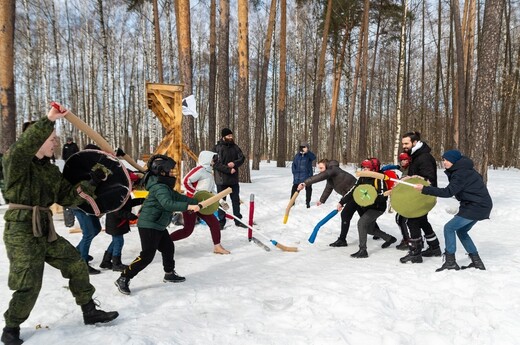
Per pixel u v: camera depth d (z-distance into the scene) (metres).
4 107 9.49
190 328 3.12
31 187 2.79
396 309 3.68
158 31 17.64
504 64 24.95
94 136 3.00
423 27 25.62
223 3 13.42
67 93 36.62
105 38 20.34
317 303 3.73
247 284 4.28
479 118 9.92
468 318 3.37
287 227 7.66
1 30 9.30
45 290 3.87
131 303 3.61
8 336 2.74
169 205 3.86
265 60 18.02
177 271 4.78
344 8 20.70
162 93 7.78
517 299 3.71
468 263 5.16
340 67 21.62
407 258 5.24
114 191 3.39
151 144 23.67
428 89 33.31
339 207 6.20
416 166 5.50
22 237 2.74
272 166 21.75
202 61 36.97
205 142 41.56
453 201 10.00
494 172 19.39
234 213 7.57
